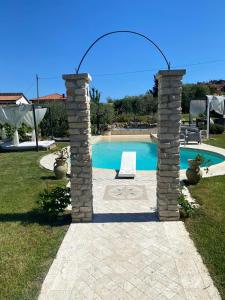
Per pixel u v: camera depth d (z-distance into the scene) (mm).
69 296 3855
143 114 44406
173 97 5723
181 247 5000
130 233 5586
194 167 8648
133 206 7043
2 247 5141
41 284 4117
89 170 6008
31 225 6055
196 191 8000
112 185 8953
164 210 6102
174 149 5891
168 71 5578
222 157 13930
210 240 5188
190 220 6094
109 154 18781
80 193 6090
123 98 47188
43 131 24219
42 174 10812
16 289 4012
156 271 4344
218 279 4105
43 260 4715
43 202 6379
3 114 17406
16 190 8742
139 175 10133
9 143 19422
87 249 5027
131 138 25875
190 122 23781
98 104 29906
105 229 5785
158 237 5387
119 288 3990
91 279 4199
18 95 49656
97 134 28344
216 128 23656
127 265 4520
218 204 6934
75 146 5973
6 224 6125
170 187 6012
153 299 3758
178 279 4141
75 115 5883
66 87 5781
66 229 5852
